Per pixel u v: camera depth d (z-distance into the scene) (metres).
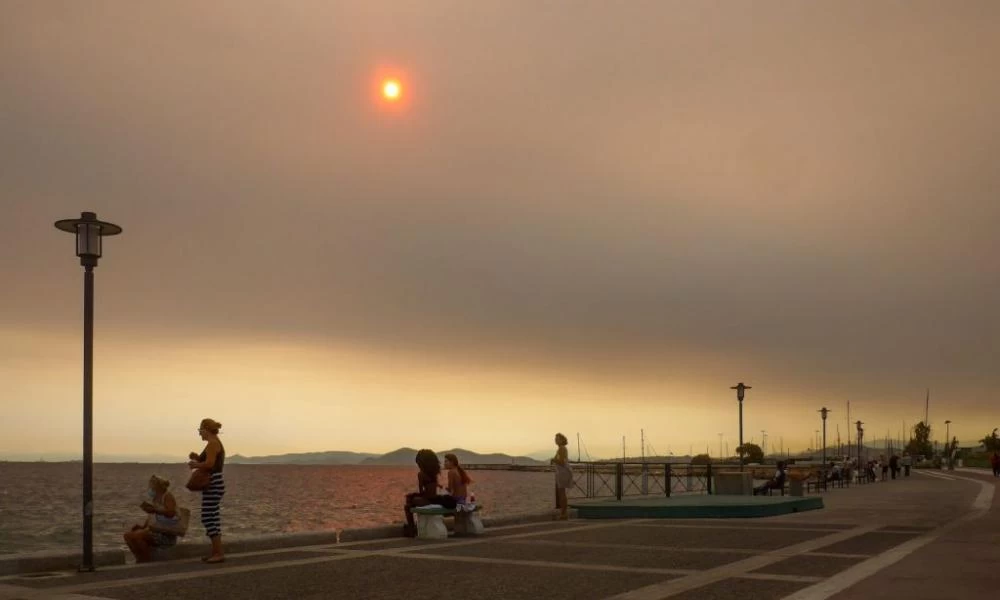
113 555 11.20
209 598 8.26
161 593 8.55
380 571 10.07
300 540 13.20
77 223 10.84
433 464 14.80
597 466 28.59
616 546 12.69
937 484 37.09
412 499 14.57
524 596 8.28
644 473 26.98
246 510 62.41
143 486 123.88
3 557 10.30
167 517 11.65
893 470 49.84
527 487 117.25
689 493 27.80
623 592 8.45
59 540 39.47
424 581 9.28
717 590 8.46
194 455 11.52
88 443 10.69
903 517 17.70
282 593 8.53
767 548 12.15
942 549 11.67
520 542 13.48
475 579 9.41
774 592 8.29
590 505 19.73
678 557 11.24
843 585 8.56
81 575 9.98
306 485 134.38
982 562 10.28
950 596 7.91
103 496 91.25
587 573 9.80
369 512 60.09
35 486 122.56
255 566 10.61
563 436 19.05
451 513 14.52
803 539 13.38
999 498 24.53
